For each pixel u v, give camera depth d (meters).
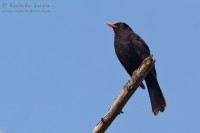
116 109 9.93
